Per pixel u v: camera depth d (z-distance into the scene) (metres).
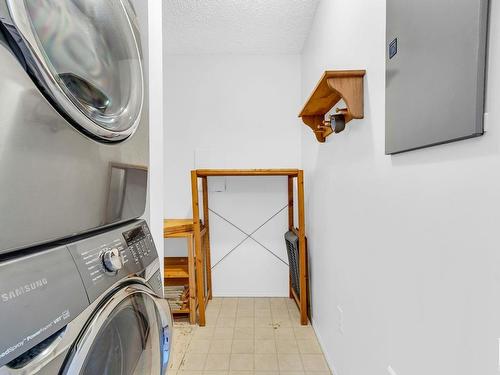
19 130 0.49
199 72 2.96
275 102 2.97
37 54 0.51
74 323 0.57
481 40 0.61
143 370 0.90
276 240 3.02
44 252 0.55
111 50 0.81
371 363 1.24
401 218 0.98
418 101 0.83
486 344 0.63
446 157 0.76
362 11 1.31
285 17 2.32
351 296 1.49
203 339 2.26
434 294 0.81
